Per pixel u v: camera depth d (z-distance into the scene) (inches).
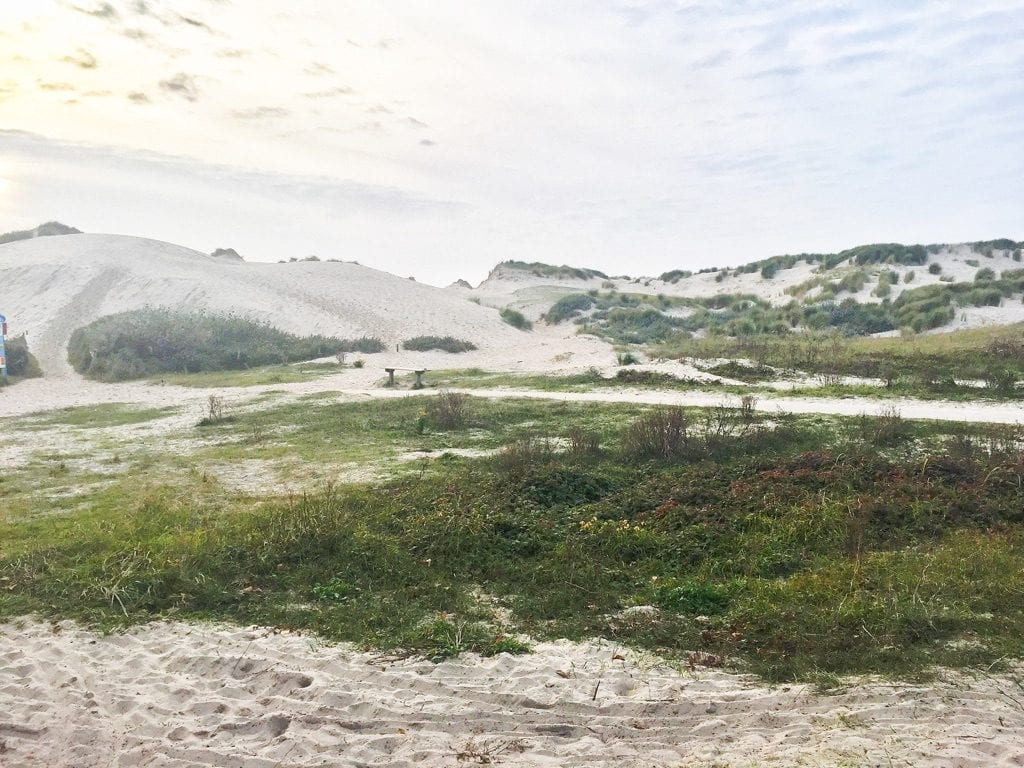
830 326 1354.6
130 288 1605.6
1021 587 241.9
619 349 1230.9
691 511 343.3
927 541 301.7
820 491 357.4
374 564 295.0
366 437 584.7
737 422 555.5
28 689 209.9
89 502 412.5
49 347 1275.8
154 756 175.5
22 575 291.9
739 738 172.4
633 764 164.1
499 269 3319.4
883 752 158.7
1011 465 378.9
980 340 932.6
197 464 507.5
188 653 228.7
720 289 2390.5
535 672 209.6
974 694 183.2
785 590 253.6
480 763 167.3
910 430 498.6
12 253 1825.8
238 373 1106.7
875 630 218.4
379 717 189.6
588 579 275.9
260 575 290.2
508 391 819.4
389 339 1480.1
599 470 433.7
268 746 179.0
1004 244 1942.7
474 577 289.7
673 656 217.2
